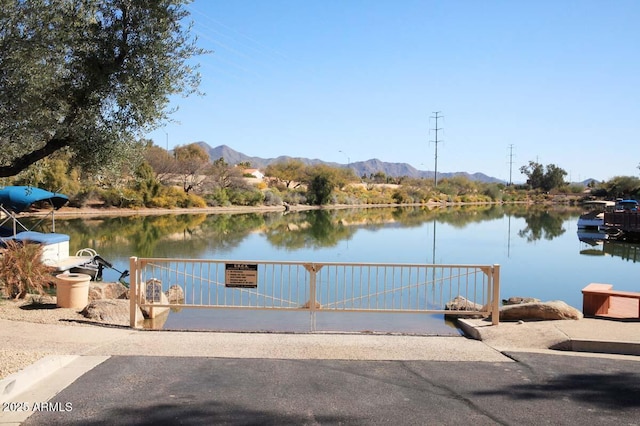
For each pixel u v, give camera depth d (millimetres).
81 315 9422
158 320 10344
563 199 118188
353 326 10312
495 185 125125
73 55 7195
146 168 55781
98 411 4844
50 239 15867
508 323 8828
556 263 23875
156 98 7348
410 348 7434
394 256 25016
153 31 7039
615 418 4855
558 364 6641
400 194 94625
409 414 4902
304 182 89750
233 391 5469
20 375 5547
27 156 7418
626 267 22734
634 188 97812
